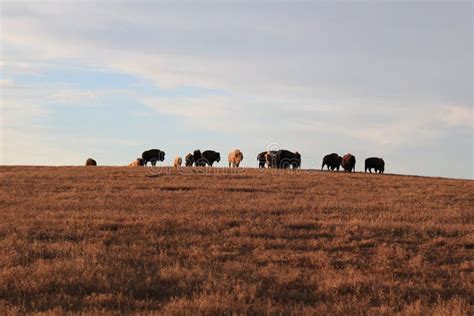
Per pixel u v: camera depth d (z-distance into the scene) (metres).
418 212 27.02
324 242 19.56
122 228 21.58
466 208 29.58
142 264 15.90
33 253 16.89
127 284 13.37
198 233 20.69
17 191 33.34
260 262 16.61
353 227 21.86
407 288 13.75
